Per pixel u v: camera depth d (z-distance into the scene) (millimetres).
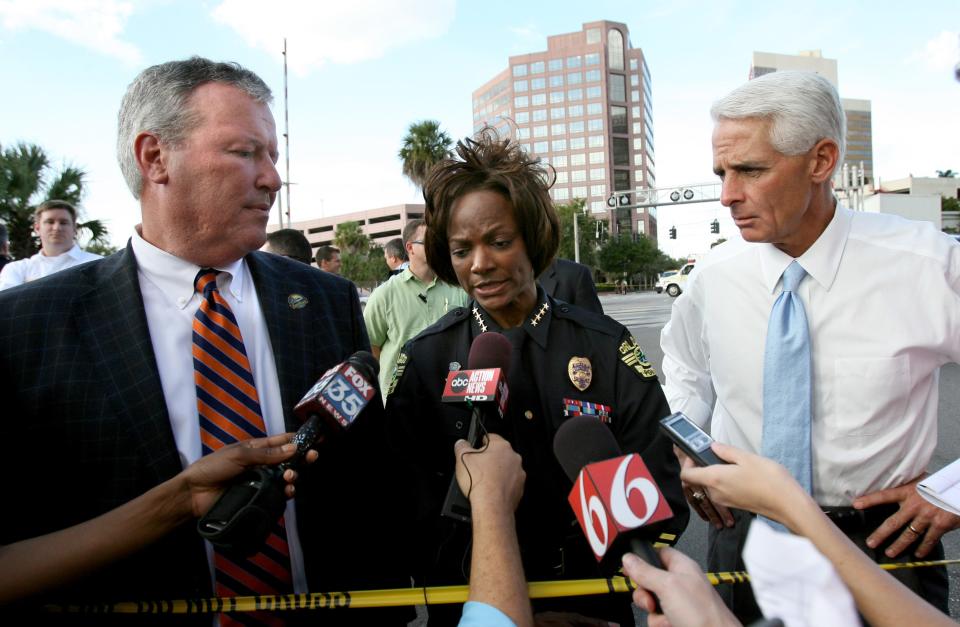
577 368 1489
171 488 1146
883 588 911
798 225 1627
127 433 1303
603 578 1339
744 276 1820
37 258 4949
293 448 1173
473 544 1079
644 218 111375
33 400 1261
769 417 1712
